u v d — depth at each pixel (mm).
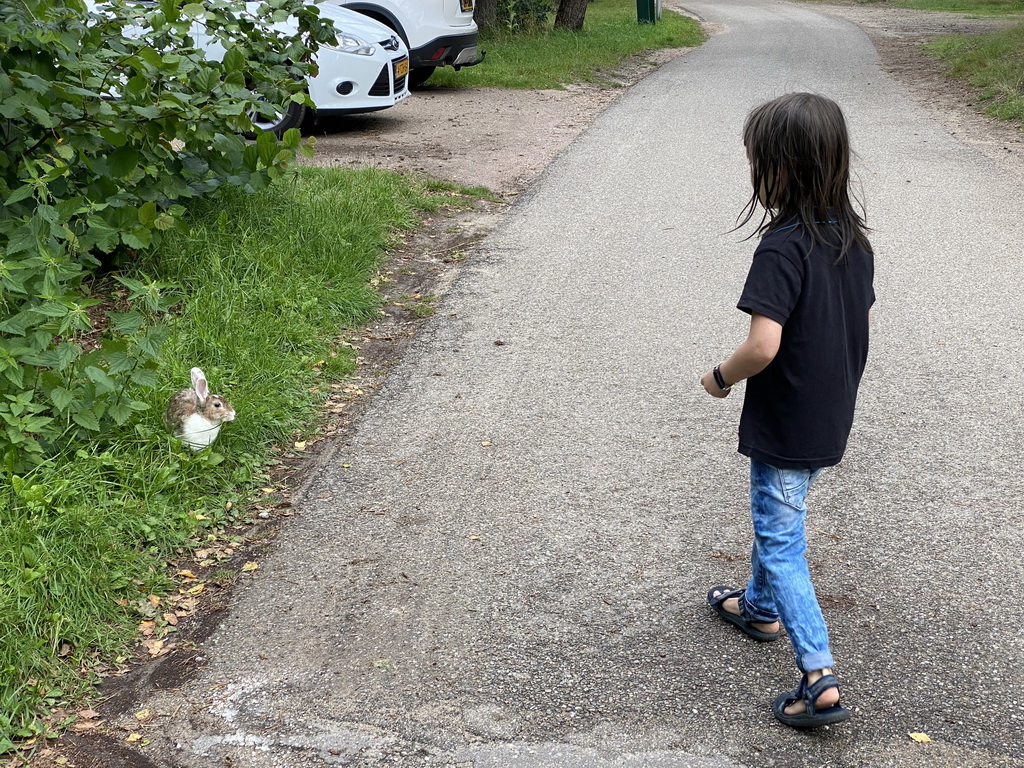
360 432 4484
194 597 3305
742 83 16000
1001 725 2652
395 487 3994
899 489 3883
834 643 2996
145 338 3920
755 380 2604
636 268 6801
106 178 5246
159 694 2854
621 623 3129
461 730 2686
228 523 3734
